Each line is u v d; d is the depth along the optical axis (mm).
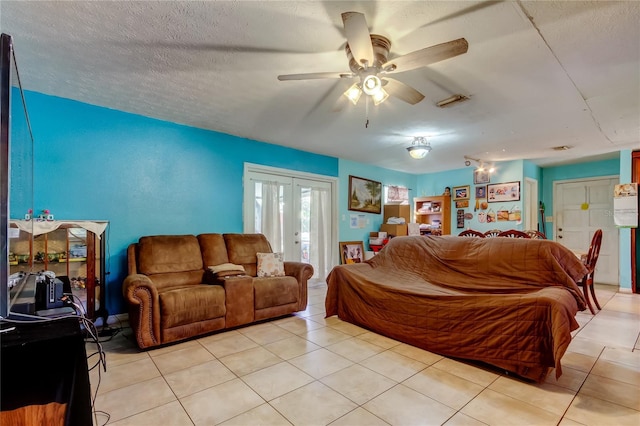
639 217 5008
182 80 2713
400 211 6609
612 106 3230
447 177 7180
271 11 1818
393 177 7164
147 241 3375
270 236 4852
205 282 3566
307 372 2307
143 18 1890
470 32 2004
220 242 3852
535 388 2078
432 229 6859
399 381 2176
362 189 6367
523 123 3781
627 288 4996
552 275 2637
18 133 1489
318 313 3887
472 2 1730
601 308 4035
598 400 1927
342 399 1949
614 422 1708
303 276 3828
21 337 1072
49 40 2117
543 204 6676
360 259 6188
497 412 1808
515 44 2141
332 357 2570
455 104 3203
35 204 2998
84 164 3262
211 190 4195
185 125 3959
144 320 2664
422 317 2732
